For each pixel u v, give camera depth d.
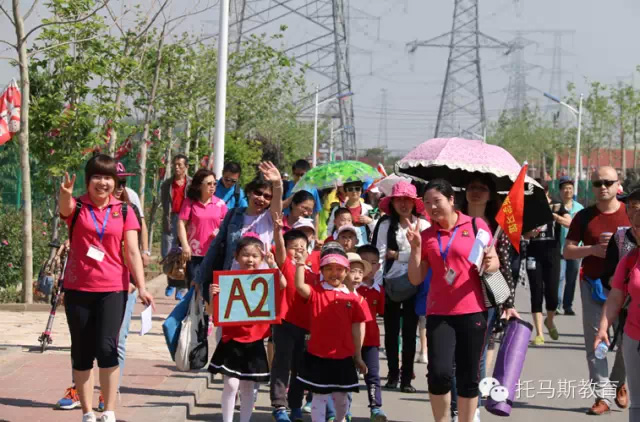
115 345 8.98
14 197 30.80
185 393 11.20
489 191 10.66
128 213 9.09
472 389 9.03
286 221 12.42
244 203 15.97
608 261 10.67
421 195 12.93
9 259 20.84
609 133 76.81
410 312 12.21
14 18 17.78
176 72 29.53
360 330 9.79
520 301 23.84
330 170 14.84
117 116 21.73
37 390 10.91
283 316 9.86
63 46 20.33
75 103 20.95
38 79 21.08
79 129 20.98
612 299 8.93
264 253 9.93
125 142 26.88
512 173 10.59
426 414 11.14
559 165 114.25
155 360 13.44
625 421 11.04
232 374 9.58
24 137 18.19
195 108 32.53
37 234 22.61
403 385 12.38
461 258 8.98
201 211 14.26
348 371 9.59
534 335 17.25
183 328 10.11
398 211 11.88
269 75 39.59
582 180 72.81
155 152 29.25
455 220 9.20
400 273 11.84
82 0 20.81
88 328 9.03
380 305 11.35
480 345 9.02
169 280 15.27
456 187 12.02
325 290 9.60
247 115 42.38
